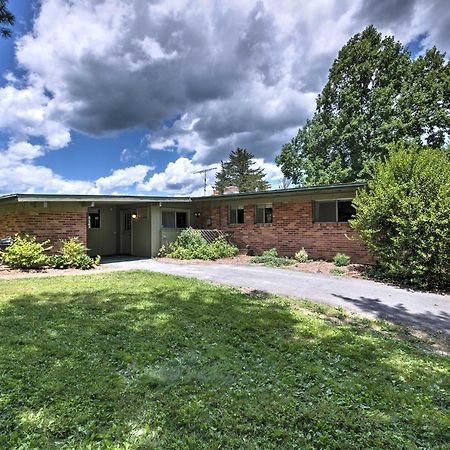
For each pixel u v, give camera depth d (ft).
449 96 70.49
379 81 76.07
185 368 10.74
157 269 33.78
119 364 10.94
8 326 14.47
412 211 24.85
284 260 37.83
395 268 25.84
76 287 23.13
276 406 8.68
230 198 45.75
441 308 19.21
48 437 7.40
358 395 9.35
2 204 37.22
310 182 83.56
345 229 37.55
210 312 17.02
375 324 16.17
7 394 8.99
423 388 9.87
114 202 39.06
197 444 7.23
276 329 14.58
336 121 78.95
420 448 7.27
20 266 32.19
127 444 7.20
